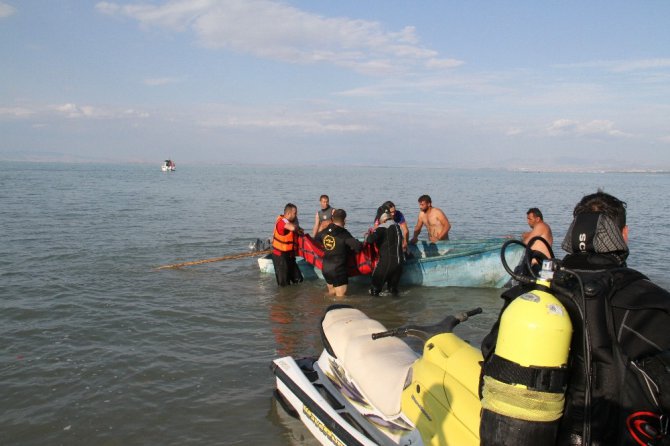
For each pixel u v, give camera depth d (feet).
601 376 7.22
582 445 7.05
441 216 37.17
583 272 7.93
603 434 7.30
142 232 54.34
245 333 23.34
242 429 15.15
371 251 31.91
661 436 6.98
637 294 7.30
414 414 11.56
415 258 33.37
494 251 31.96
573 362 7.46
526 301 7.42
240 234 54.54
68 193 114.42
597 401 7.25
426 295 30.86
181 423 15.51
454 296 30.60
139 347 21.38
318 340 22.52
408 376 12.35
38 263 36.91
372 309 27.81
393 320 25.86
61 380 18.28
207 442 14.47
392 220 30.53
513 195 142.00
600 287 7.32
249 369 19.33
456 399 10.56
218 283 32.83
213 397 17.12
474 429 9.96
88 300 27.86
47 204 84.43
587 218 8.20
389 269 29.84
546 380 7.10
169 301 28.22
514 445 7.19
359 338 14.60
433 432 10.86
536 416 7.09
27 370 19.06
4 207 77.25
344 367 14.40
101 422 15.62
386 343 14.33
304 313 26.66
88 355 20.48
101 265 36.88
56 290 29.66
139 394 17.30
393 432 12.22
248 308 27.43
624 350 7.14
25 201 89.15
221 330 23.67
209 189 146.20
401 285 33.09
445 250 36.81
